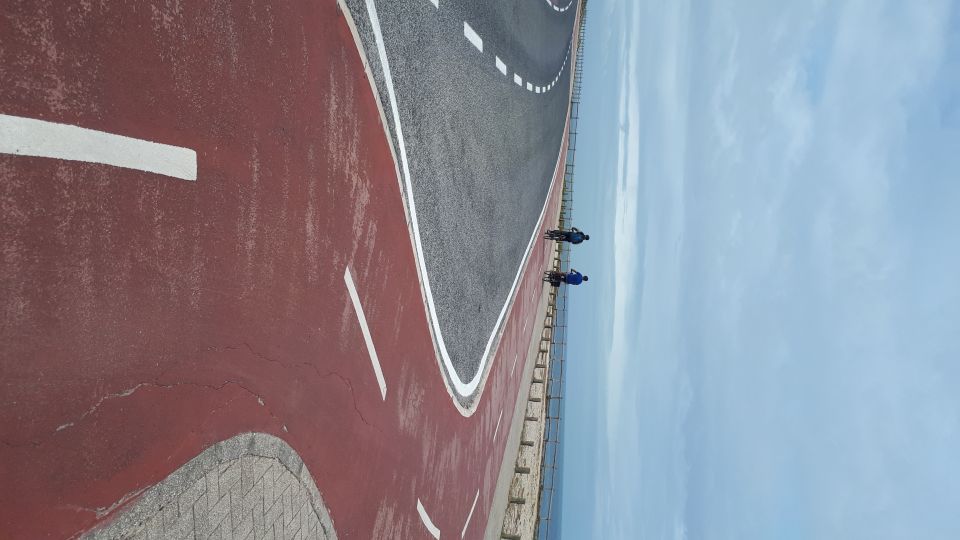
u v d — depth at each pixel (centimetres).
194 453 473
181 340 463
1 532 342
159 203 441
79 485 384
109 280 405
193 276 474
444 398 1124
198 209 477
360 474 757
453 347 1190
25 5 357
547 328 2772
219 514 497
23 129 356
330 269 680
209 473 486
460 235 1194
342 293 710
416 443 973
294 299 609
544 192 2394
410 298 944
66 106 378
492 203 1437
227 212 509
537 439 2092
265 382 563
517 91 1745
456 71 1133
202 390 484
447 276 1132
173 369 456
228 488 507
